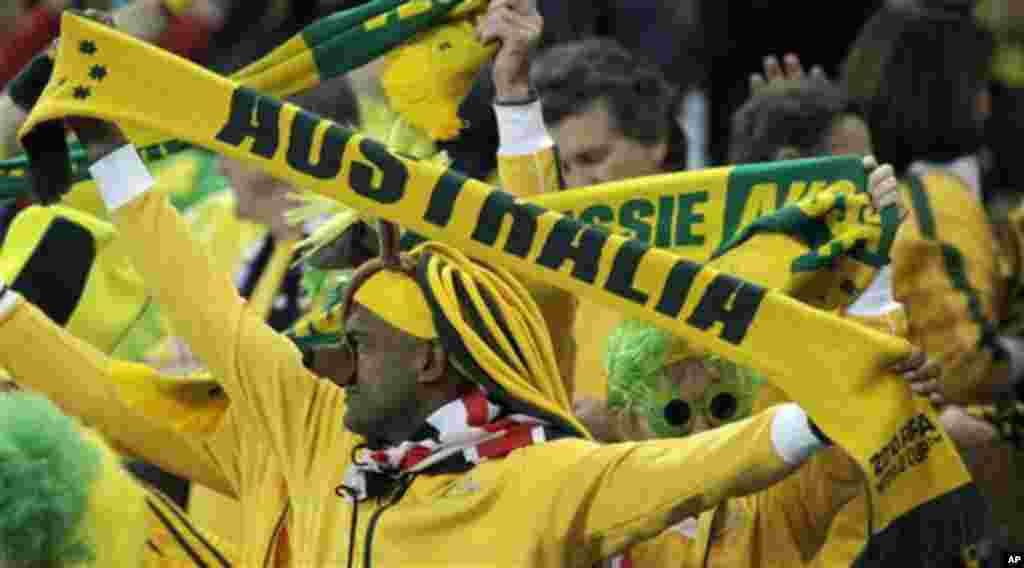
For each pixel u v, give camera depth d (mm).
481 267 10906
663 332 11250
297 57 11773
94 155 11547
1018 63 23047
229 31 19812
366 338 10633
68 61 11094
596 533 10172
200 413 11898
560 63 14609
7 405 9953
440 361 10570
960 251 15516
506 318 10609
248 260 15938
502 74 12180
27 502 9578
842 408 9633
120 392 11812
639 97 14484
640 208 11148
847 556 10898
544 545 10219
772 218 10578
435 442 10617
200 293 11531
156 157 11836
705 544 11172
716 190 11094
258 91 11086
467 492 10484
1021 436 15438
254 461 11648
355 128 14188
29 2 20031
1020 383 16672
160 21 14148
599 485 10164
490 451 10539
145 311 14422
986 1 23359
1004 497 15633
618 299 10133
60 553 9680
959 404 15438
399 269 10719
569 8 21547
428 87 12031
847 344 9672
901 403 9688
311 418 11289
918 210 15586
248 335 11516
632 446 10211
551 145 12281
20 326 11750
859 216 10445
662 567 11188
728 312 9906
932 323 15453
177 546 11555
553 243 10266
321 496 11055
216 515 13734
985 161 22953
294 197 11961
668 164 15000
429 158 12102
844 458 10727
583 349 13102
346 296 10742
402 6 11852
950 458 9867
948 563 10406
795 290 10484
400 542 10641
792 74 15602
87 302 13992
